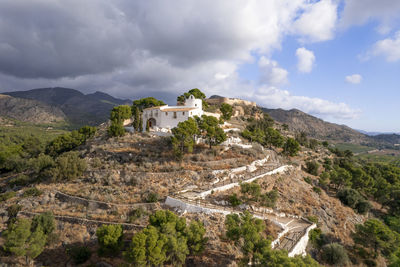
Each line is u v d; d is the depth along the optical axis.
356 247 31.59
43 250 24.42
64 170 38.09
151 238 19.52
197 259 22.91
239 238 24.45
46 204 32.94
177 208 30.06
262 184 39.72
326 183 55.25
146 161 43.16
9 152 71.56
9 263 22.75
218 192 34.94
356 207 46.56
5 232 25.28
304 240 28.17
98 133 72.31
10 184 44.97
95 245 25.28
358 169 64.75
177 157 43.16
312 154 91.81
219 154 48.97
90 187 35.84
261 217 30.75
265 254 19.11
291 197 39.00
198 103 69.44
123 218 28.27
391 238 29.19
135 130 64.44
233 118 112.50
